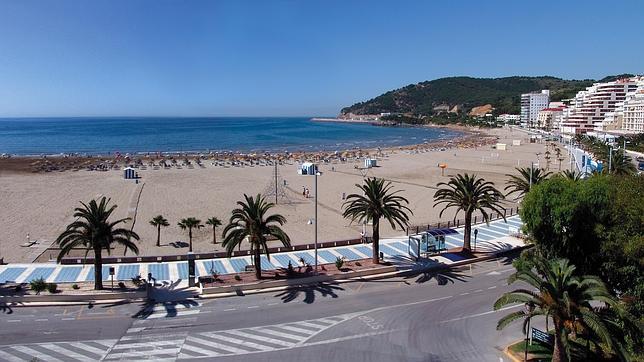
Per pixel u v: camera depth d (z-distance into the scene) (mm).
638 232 28984
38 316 35250
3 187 97500
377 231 48062
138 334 32406
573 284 25234
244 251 51438
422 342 31516
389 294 40875
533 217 34688
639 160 123375
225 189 98500
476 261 50812
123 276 44312
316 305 38156
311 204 84562
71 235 39188
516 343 31000
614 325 25625
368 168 133000
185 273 45469
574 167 123812
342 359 29109
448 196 53438
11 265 46844
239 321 34812
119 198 87062
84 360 28609
